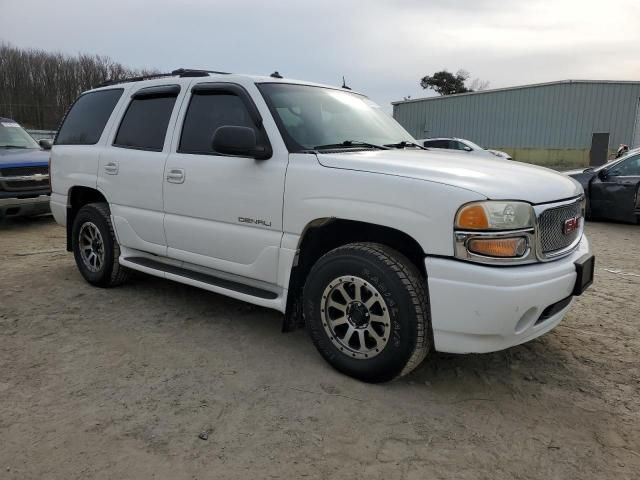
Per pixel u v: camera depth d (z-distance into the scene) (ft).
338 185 10.03
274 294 11.68
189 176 12.69
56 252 21.98
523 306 8.79
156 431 8.66
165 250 13.78
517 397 9.97
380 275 9.51
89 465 7.79
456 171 9.58
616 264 20.67
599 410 9.55
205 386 10.18
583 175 32.22
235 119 12.19
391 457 8.09
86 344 12.11
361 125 13.07
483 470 7.83
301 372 10.79
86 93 17.43
